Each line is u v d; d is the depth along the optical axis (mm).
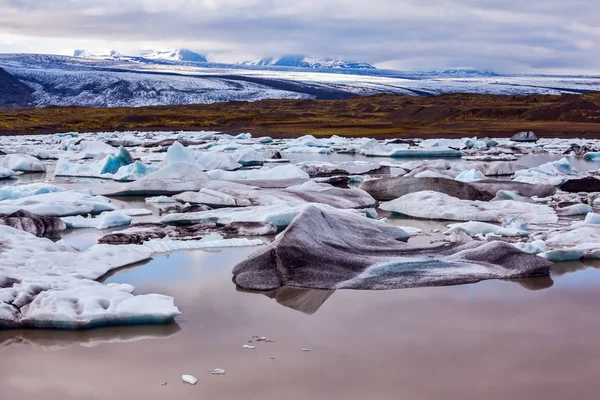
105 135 67500
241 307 10328
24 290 10062
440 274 11875
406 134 68625
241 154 37625
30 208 18203
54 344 8859
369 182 23141
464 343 8852
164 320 9531
